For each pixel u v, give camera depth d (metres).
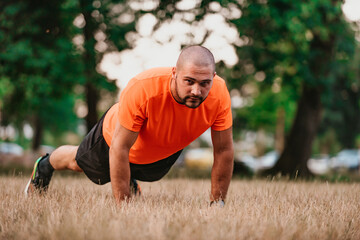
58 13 8.95
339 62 10.73
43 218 2.34
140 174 3.59
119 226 2.05
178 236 1.94
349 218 2.73
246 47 9.22
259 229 2.12
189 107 2.60
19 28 8.77
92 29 9.48
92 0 8.91
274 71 9.77
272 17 8.36
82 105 25.47
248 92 21.11
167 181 6.08
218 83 2.96
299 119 11.05
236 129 23.89
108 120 3.31
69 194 3.61
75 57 9.47
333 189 4.72
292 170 10.92
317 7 8.66
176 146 3.19
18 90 11.48
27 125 30.19
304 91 10.98
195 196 3.75
